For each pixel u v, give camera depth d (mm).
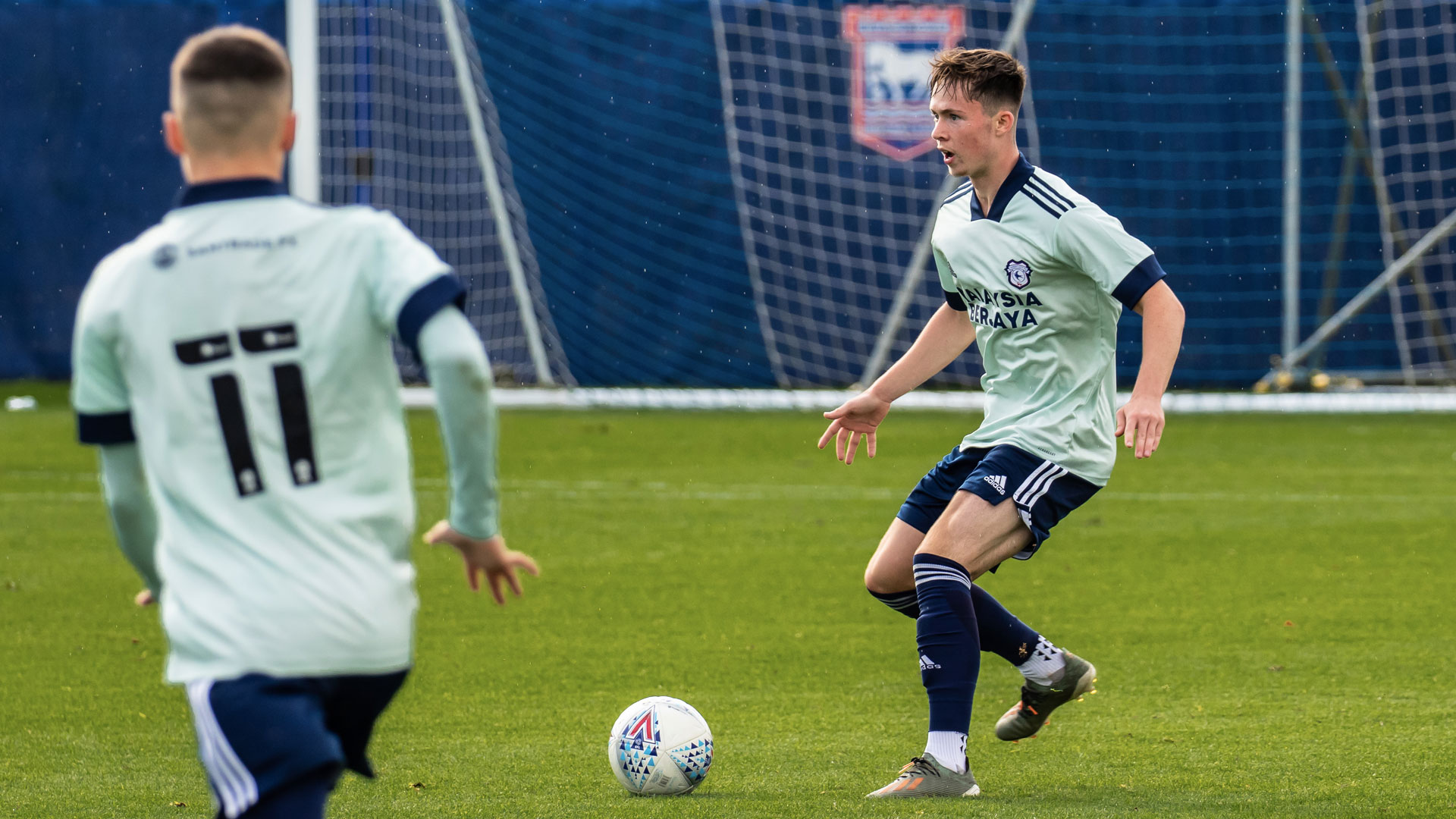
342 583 8188
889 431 51688
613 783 14117
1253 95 63531
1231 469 41750
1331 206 63250
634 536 31078
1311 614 23078
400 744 15828
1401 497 36156
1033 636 15258
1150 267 13570
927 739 15422
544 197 64000
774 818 12695
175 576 8195
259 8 62719
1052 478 14211
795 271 64500
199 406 8211
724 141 63969
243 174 8484
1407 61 62188
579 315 64438
